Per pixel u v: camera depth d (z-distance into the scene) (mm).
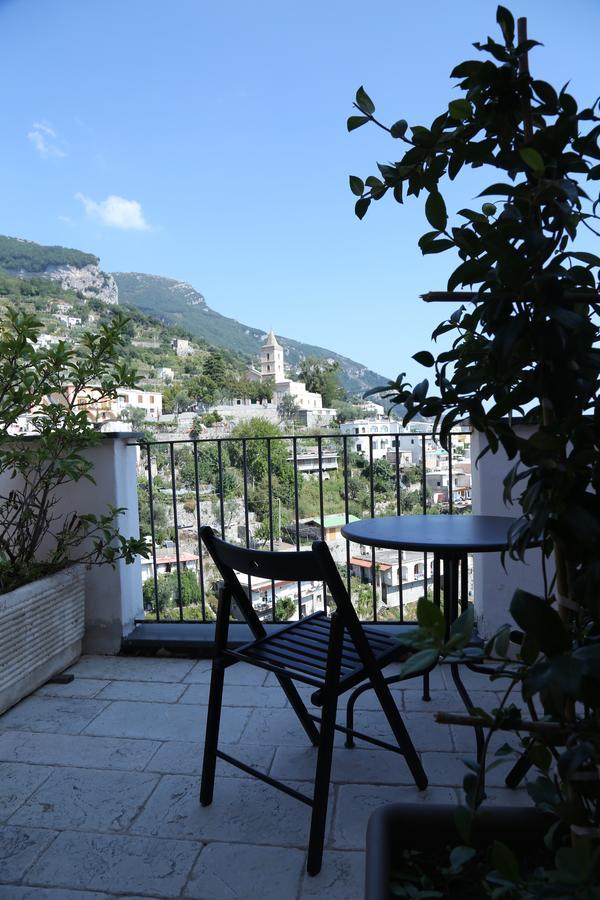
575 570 865
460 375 1024
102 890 1536
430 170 1004
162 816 1837
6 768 2107
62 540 3008
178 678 2848
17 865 1629
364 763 2100
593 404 827
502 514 2861
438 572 2262
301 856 1648
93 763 2135
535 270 821
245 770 1796
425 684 2551
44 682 2795
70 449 3037
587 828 815
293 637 2002
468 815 854
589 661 646
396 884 896
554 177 896
